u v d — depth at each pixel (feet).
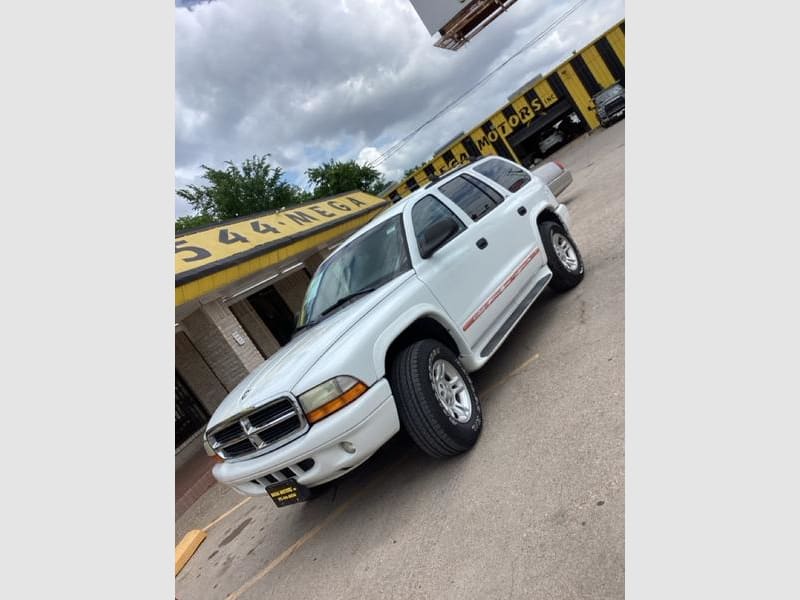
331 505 13.25
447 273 12.75
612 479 8.23
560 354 13.44
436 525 9.61
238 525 16.56
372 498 12.14
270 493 10.34
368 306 11.24
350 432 9.53
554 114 96.89
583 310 15.37
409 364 10.68
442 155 103.24
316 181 115.03
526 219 16.55
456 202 15.03
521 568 7.54
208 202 100.32
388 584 8.88
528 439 10.53
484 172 17.33
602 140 70.08
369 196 60.64
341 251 15.07
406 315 11.21
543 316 16.71
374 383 10.01
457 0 85.05
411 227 13.28
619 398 10.19
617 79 89.66
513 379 13.61
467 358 12.50
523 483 9.30
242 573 12.87
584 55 90.63
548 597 6.86
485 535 8.61
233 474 10.55
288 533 13.39
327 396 9.55
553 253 16.92
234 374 30.25
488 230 14.84
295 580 10.89
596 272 18.08
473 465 10.79
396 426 10.14
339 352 10.05
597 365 11.85
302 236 38.09
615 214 24.32
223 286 29.48
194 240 31.12
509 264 14.87
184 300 25.30
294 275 47.39
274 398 9.76
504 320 13.91
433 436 10.58
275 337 44.37
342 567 10.23
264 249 32.81
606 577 6.67
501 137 100.37
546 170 30.94
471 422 11.50
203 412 34.91
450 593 7.86
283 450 9.75
